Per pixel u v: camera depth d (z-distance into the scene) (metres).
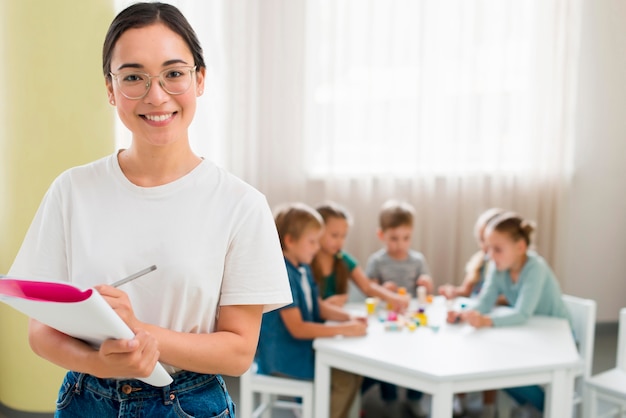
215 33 3.02
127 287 0.94
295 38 3.18
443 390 1.69
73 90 2.23
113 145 2.35
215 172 1.00
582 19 3.48
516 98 3.42
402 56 3.30
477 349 1.91
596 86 3.55
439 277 3.53
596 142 3.59
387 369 1.80
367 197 3.34
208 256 0.95
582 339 2.29
